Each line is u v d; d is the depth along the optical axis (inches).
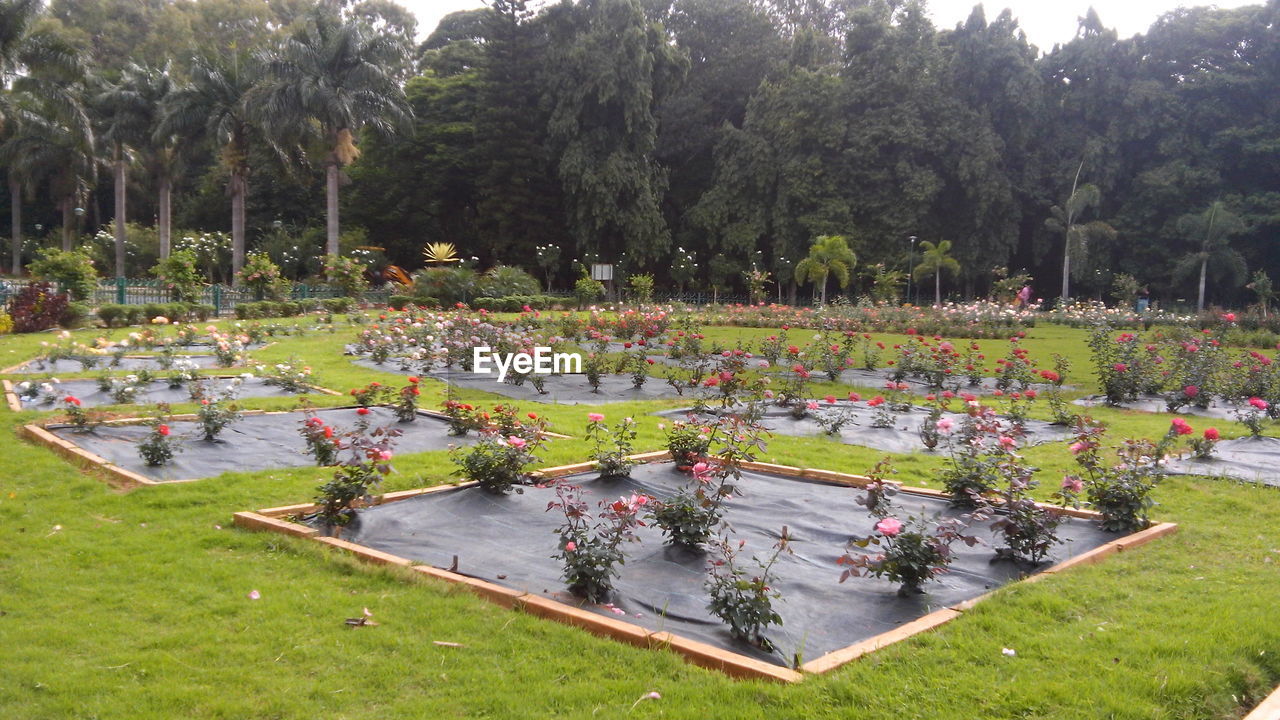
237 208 1309.1
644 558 187.0
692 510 188.5
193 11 1940.2
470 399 433.1
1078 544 207.9
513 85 1594.5
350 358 584.1
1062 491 211.6
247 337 652.1
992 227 1683.1
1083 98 1720.0
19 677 129.6
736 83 1881.2
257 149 1347.2
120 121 1315.2
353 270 1155.9
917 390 525.0
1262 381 485.4
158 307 812.6
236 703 123.7
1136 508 215.6
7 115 1123.3
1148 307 1592.0
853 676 132.5
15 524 205.3
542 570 178.9
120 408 350.3
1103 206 1740.9
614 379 514.6
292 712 122.3
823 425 369.7
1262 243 1670.8
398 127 1411.2
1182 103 1675.7
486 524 209.8
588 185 1553.9
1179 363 556.1
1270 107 1647.4
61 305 726.5
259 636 145.9
